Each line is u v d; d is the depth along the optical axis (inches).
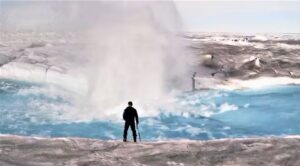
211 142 413.1
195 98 960.9
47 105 836.0
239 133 667.4
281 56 1363.2
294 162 346.0
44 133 643.5
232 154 370.6
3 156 357.1
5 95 884.6
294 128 699.4
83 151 386.6
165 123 732.7
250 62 1238.3
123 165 346.6
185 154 376.2
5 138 422.6
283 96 978.7
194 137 644.1
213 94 1005.8
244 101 932.0
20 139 420.8
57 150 386.0
